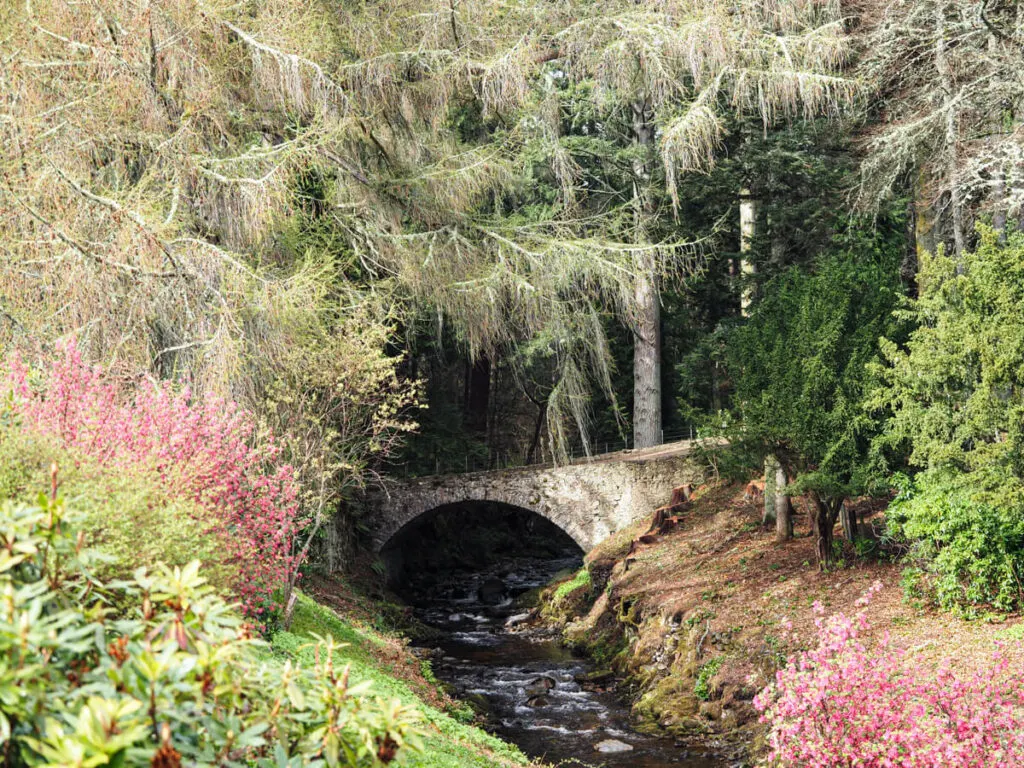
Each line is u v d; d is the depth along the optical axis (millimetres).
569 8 16531
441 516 29594
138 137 9609
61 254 7508
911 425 11406
